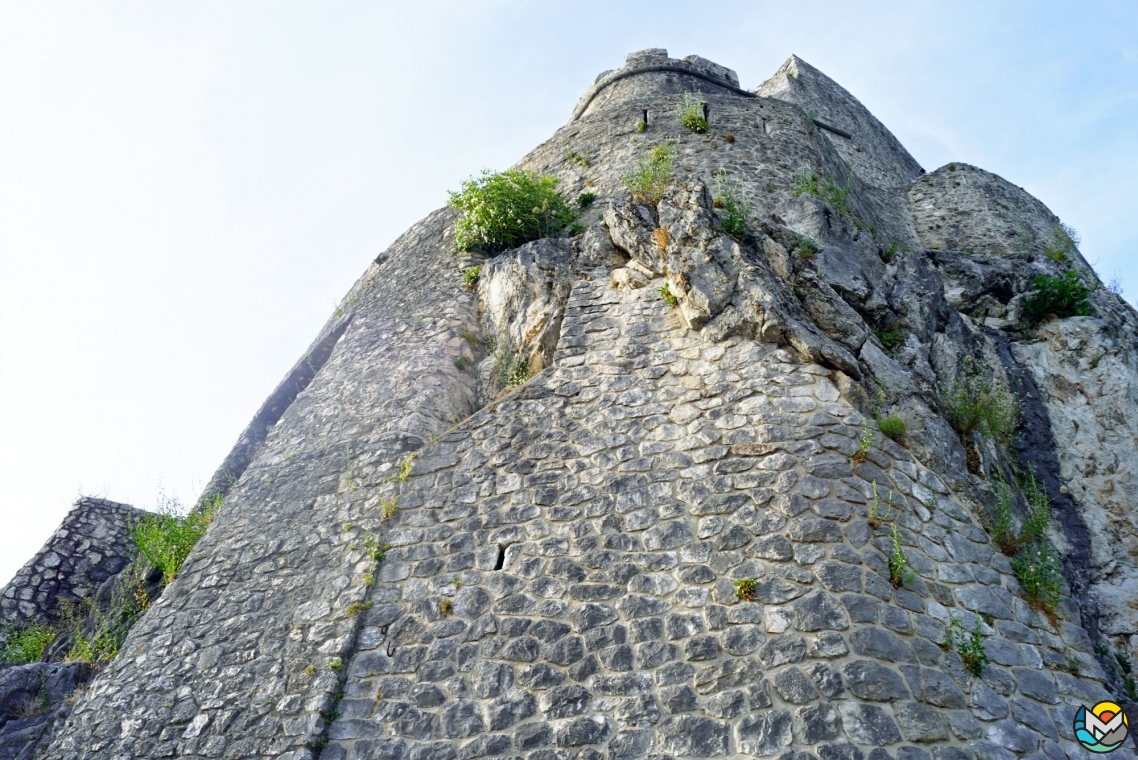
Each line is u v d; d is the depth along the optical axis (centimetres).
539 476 764
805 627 588
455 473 803
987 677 572
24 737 810
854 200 1259
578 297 936
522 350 984
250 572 827
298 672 699
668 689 589
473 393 1013
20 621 1157
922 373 831
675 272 867
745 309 805
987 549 661
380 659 683
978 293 1095
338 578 765
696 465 717
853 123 1920
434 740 617
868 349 798
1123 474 872
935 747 528
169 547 1005
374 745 630
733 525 664
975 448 754
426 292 1174
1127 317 1185
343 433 964
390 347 1095
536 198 1181
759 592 616
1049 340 1013
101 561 1251
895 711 541
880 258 1015
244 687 713
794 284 863
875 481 670
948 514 673
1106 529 840
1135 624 767
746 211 963
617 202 1020
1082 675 595
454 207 1325
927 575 622
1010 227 1465
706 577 640
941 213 1520
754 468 696
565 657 630
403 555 755
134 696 760
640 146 1273
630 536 688
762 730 548
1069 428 926
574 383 832
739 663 585
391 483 834
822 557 623
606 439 768
